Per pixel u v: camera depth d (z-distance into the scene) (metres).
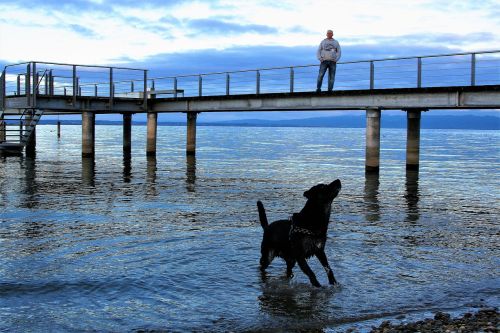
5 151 30.03
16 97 27.86
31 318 6.18
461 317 6.42
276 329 6.02
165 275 7.82
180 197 15.61
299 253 7.46
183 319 6.25
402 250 9.39
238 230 10.88
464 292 7.30
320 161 31.58
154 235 10.34
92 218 12.07
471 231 11.12
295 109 24.61
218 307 6.64
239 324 6.14
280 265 8.47
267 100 25.75
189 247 9.41
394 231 11.02
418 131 24.80
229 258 8.77
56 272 7.87
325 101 23.48
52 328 5.91
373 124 22.50
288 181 20.25
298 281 7.68
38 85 26.98
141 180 19.77
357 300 6.95
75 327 5.95
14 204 13.84
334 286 7.45
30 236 10.14
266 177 21.66
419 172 24.95
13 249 9.13
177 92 30.73
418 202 15.16
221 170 24.45
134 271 7.98
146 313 6.41
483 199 15.93
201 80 29.17
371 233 10.77
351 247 9.54
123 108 29.89
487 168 27.78
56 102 27.59
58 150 38.34
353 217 12.61
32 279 7.54
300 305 6.74
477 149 51.91
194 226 11.27
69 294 6.99
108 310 6.48
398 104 21.47
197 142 62.66
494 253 9.27
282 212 13.27
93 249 9.21
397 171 25.17
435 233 10.87
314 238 7.38
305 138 86.12
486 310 6.60
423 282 7.67
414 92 20.84
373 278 7.80
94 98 28.75
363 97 22.47
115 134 91.69
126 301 6.79
